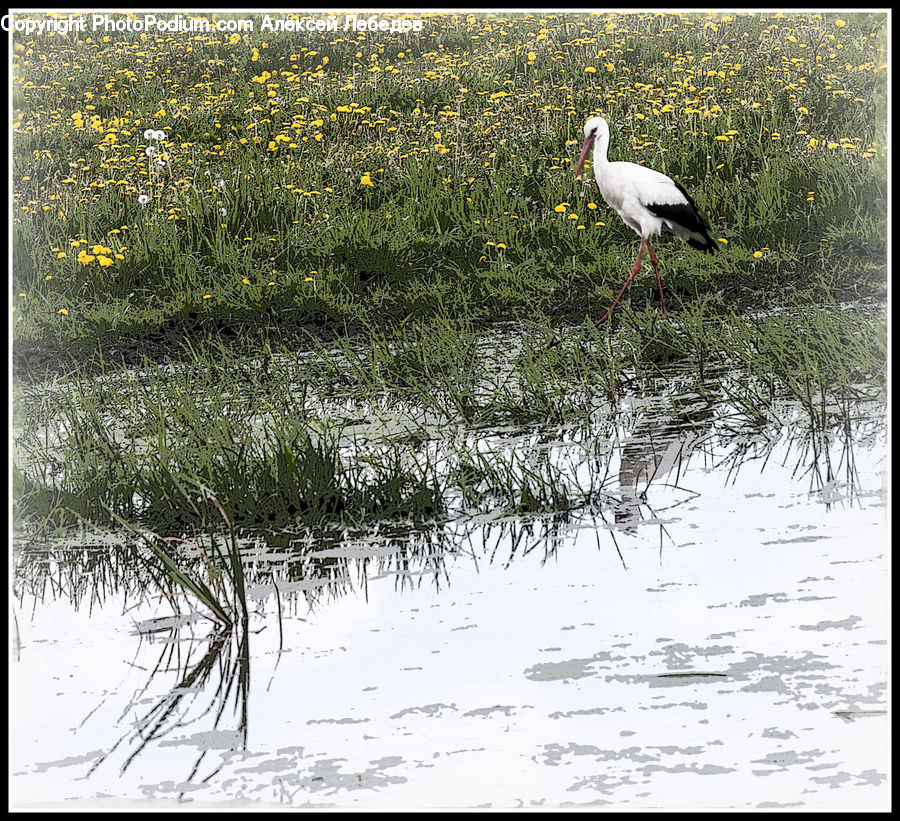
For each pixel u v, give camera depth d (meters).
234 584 7.66
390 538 8.98
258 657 6.96
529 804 5.05
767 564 7.75
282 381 14.00
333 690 6.39
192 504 9.66
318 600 7.80
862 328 13.05
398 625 7.24
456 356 14.08
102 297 18.11
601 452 10.73
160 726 6.12
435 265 18.88
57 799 5.33
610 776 5.30
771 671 6.22
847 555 7.78
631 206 17.45
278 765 5.61
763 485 9.47
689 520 8.80
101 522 9.89
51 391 14.88
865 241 18.05
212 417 12.11
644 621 7.00
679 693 6.05
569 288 17.86
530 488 9.69
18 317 17.05
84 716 6.23
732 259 18.23
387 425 12.06
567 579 7.82
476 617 7.27
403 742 5.75
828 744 5.47
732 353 13.73
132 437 11.69
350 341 16.31
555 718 5.88
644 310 16.75
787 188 20.39
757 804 4.97
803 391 11.86
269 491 9.72
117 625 7.64
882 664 6.20
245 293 17.69
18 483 10.16
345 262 19.00
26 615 7.88
